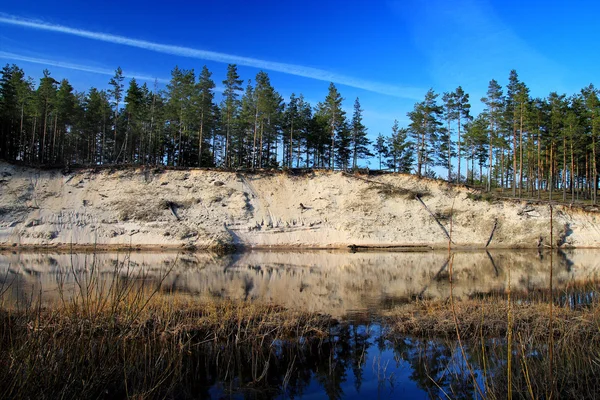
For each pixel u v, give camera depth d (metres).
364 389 8.20
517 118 54.53
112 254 37.69
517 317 12.26
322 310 14.88
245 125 60.53
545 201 48.25
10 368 5.90
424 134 58.78
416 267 28.97
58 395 6.23
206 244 44.00
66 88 54.38
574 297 16.47
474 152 67.62
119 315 10.34
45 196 43.66
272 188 49.66
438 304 15.00
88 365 7.14
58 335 8.25
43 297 15.31
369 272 26.19
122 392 7.50
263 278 23.12
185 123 55.31
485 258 35.56
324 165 72.06
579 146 54.06
